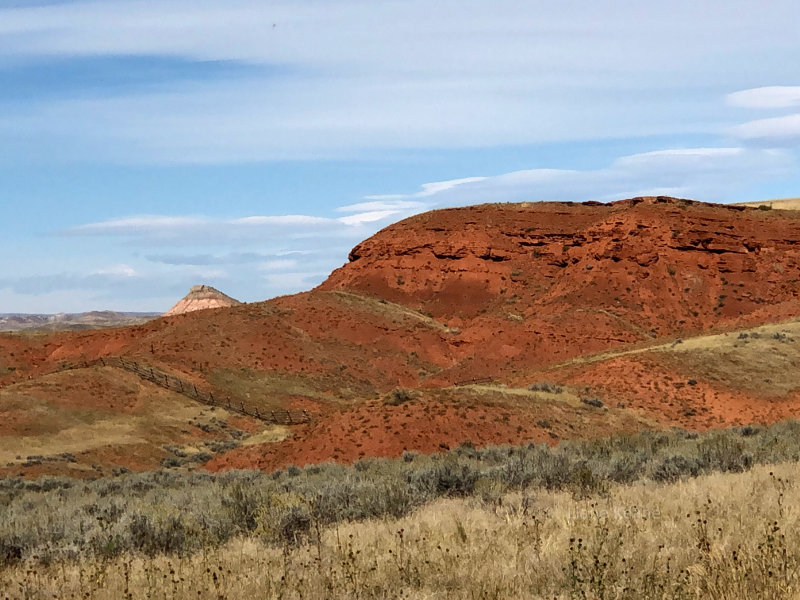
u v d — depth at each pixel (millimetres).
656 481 21781
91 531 17219
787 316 100375
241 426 79000
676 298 111875
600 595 9406
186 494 26125
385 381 104000
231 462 49250
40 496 35938
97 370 82438
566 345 97562
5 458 59312
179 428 73500
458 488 22109
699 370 65750
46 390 75125
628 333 99938
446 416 47875
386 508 18453
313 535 15508
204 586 11547
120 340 111062
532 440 47031
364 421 47969
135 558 14750
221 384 90125
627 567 10453
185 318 113688
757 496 15438
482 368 96062
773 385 63344
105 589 12219
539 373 71875
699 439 36312
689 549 11227
